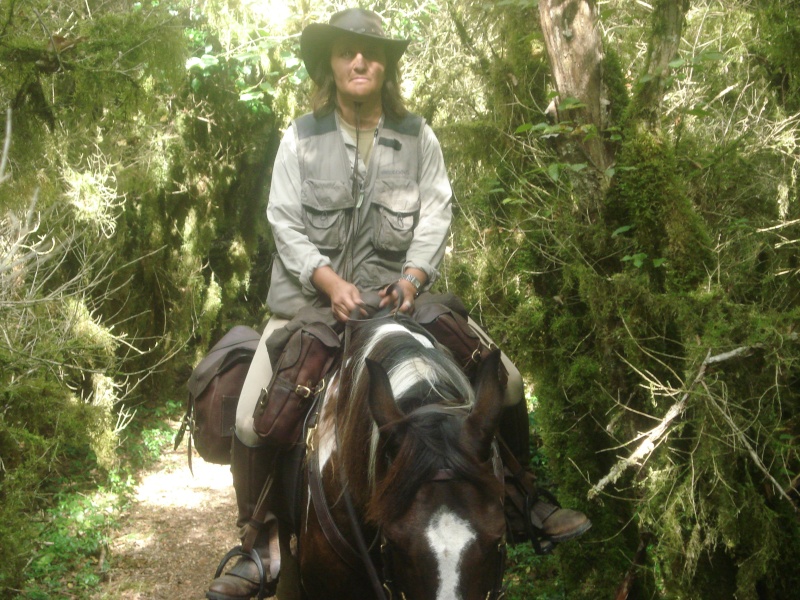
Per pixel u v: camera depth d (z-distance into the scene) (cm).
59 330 487
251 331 361
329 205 314
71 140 609
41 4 349
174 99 928
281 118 959
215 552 637
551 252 420
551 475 474
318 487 264
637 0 438
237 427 312
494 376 223
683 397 316
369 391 222
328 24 314
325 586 269
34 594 519
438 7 705
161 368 980
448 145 493
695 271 361
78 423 525
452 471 209
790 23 383
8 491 439
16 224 409
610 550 414
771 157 405
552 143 414
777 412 347
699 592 367
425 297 300
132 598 555
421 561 202
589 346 413
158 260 938
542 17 380
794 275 364
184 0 800
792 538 345
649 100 367
